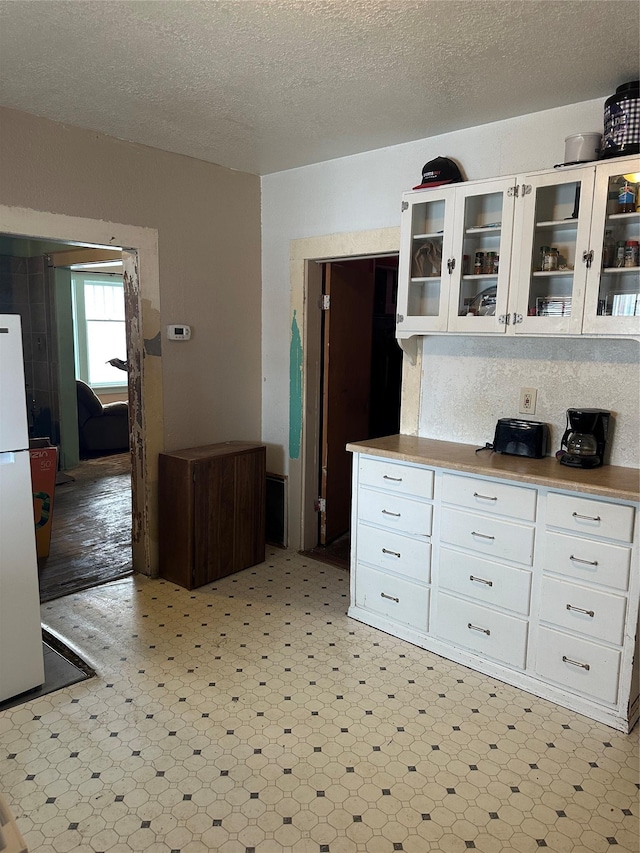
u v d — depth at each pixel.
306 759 2.02
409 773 1.97
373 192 3.27
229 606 3.14
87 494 5.21
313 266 3.70
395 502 2.78
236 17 1.88
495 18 1.87
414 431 3.21
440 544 2.64
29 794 1.85
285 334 3.84
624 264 2.29
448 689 2.44
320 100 2.55
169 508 3.38
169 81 2.38
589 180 2.27
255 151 3.29
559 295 2.51
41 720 2.20
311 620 3.00
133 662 2.60
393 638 2.84
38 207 2.82
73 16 1.88
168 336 3.44
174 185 3.37
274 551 3.95
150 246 3.29
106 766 1.97
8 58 2.19
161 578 3.50
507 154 2.76
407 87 2.40
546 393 2.72
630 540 2.12
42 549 3.77
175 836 1.71
